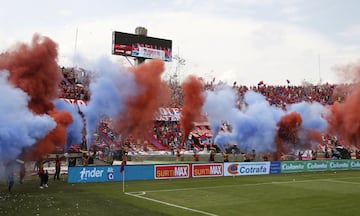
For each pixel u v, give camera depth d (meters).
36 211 15.53
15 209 15.80
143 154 38.16
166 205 17.67
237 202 18.78
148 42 55.47
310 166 35.56
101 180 25.17
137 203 17.95
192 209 16.88
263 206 17.86
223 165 30.34
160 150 41.41
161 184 24.77
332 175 32.31
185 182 26.05
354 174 33.31
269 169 32.91
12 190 20.80
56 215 14.89
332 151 45.25
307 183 26.48
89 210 15.96
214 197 20.14
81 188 22.19
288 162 34.16
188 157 38.84
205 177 29.27
